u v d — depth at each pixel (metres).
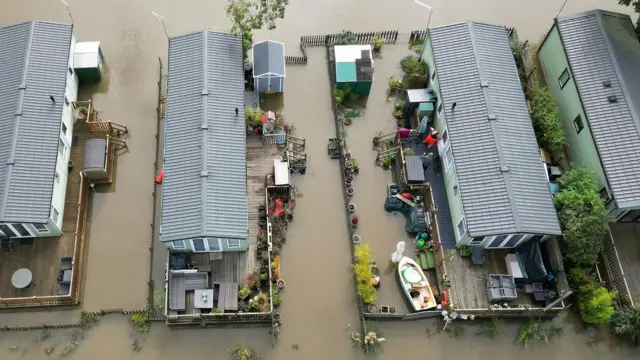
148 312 33.88
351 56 43.19
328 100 43.88
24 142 35.06
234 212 33.81
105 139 39.47
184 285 34.06
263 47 42.22
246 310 34.06
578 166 37.19
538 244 35.38
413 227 37.50
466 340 34.94
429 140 40.53
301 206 38.97
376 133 42.44
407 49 47.19
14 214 32.81
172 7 48.28
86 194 37.53
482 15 50.06
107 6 47.62
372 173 40.66
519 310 34.59
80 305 34.38
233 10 43.09
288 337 34.31
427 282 35.62
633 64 39.56
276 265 35.62
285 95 43.81
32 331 33.38
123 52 44.97
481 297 35.59
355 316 35.34
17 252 35.06
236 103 38.09
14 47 38.84
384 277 36.66
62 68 38.78
